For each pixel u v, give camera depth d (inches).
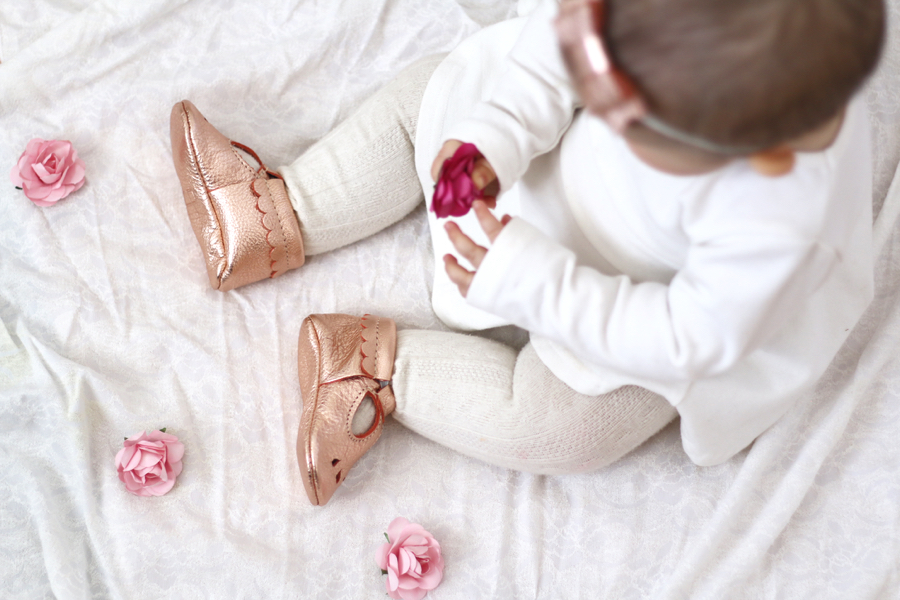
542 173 34.2
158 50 48.8
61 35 47.1
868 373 38.6
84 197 45.0
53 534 36.8
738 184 24.2
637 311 27.8
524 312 28.8
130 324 42.3
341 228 42.9
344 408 37.4
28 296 42.5
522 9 44.4
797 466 37.3
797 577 36.3
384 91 43.1
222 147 40.2
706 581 35.8
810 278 25.1
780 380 33.6
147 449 37.7
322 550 38.7
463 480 41.0
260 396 41.8
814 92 19.0
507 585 38.2
